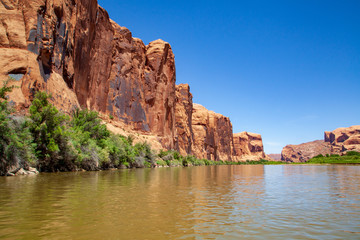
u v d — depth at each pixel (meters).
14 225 6.80
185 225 7.18
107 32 73.12
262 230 6.82
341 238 6.20
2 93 22.84
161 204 10.20
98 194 12.24
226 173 37.34
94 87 65.19
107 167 38.97
